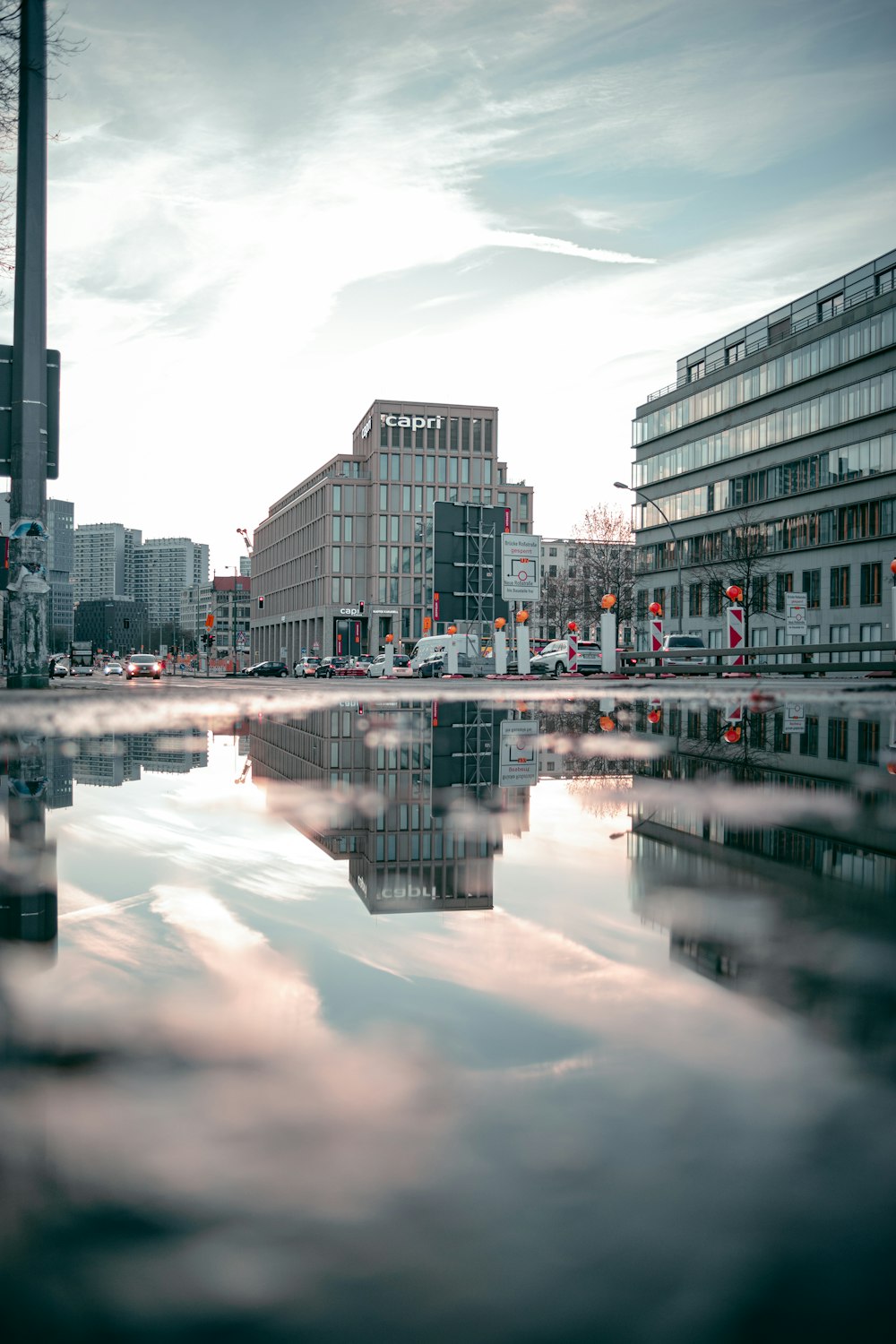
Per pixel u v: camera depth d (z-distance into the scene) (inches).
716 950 73.5
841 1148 42.0
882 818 142.7
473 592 1963.6
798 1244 35.3
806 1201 38.0
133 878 101.0
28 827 136.6
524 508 4510.3
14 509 704.4
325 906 88.7
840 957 71.0
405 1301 32.2
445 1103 45.9
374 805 160.6
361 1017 57.7
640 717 435.5
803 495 2721.5
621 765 228.7
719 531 3107.8
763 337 2945.4
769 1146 42.2
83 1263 33.4
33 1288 32.2
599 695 702.5
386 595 4347.9
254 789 182.2
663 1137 42.6
